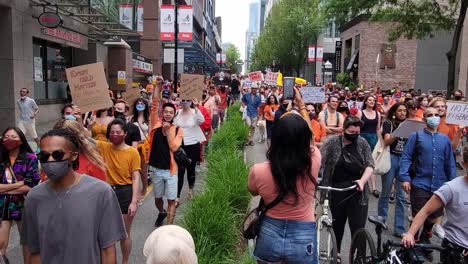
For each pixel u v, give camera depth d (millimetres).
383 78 41312
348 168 5730
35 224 3246
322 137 9625
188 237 2674
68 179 3236
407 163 6555
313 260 3865
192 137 9578
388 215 8734
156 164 7352
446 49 41625
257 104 18438
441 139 6453
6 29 16750
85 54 26172
